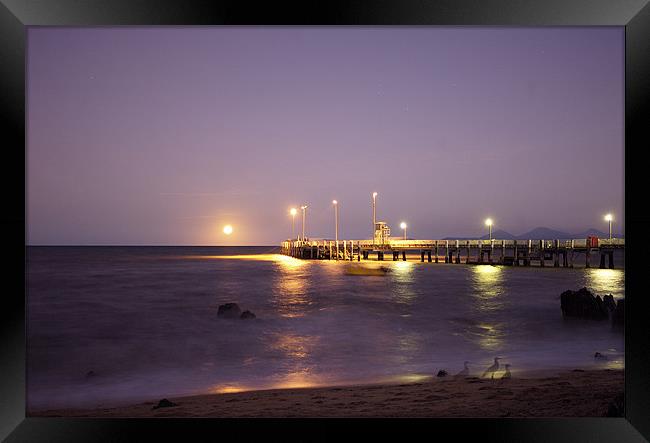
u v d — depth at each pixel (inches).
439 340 539.2
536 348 486.9
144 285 1202.0
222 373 401.1
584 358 425.7
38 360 453.4
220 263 2289.6
